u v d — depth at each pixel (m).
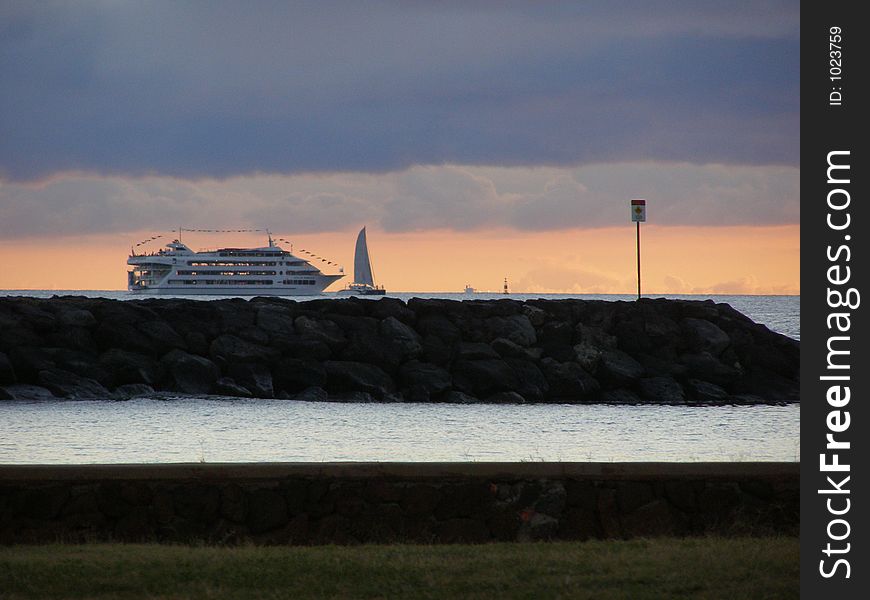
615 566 30.27
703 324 126.56
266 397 110.06
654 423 93.12
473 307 125.94
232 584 28.84
